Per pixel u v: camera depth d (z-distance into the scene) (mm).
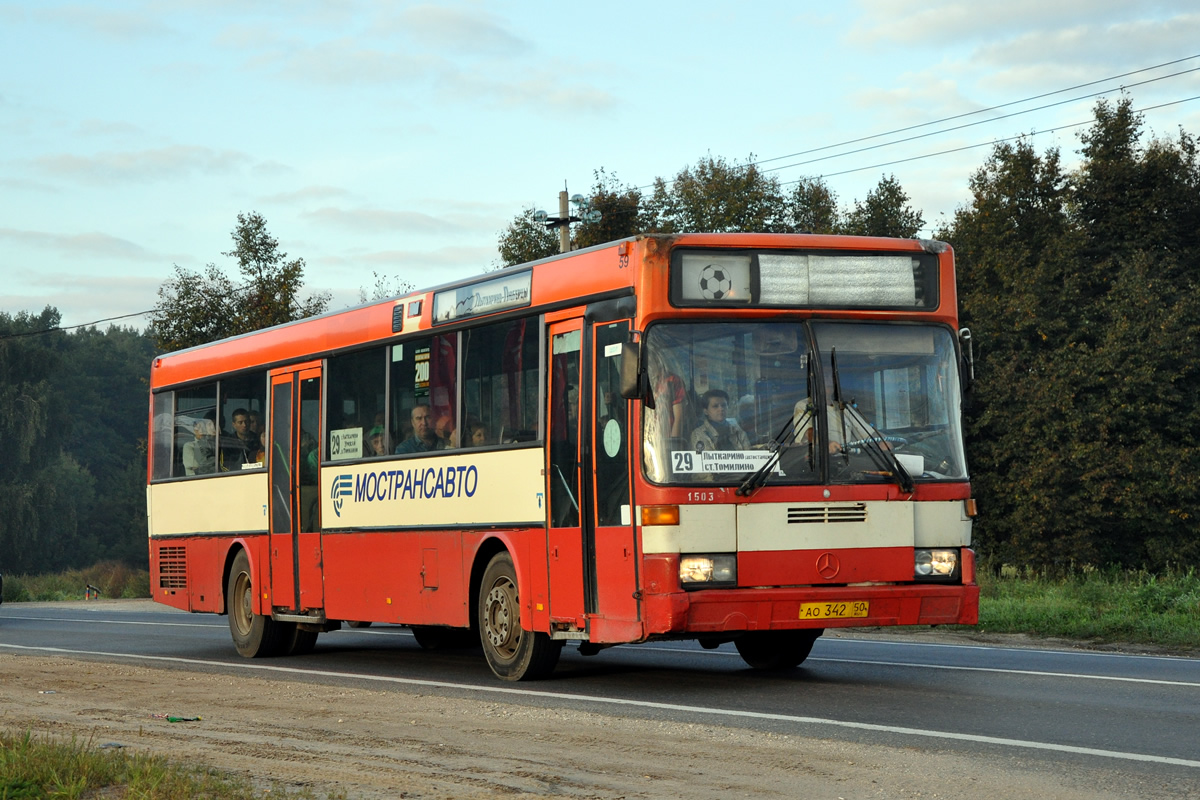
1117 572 37219
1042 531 47906
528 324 14820
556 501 14195
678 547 12664
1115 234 56531
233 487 21062
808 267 13414
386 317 17547
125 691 14938
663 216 67938
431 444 16500
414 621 16656
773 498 12906
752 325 13250
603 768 9352
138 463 159875
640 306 13016
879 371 13484
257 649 20109
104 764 9305
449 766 9531
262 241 56500
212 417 22031
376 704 13203
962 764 9242
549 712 12258
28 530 118062
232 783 8734
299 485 19281
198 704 13570
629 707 12445
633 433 12969
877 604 13023
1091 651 18578
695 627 12578
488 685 14688
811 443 13117
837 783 8695
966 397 13805
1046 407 48531
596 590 13516
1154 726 10875
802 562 12922
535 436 14555
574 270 14148
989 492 50500
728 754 9797
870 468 13234
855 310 13461
